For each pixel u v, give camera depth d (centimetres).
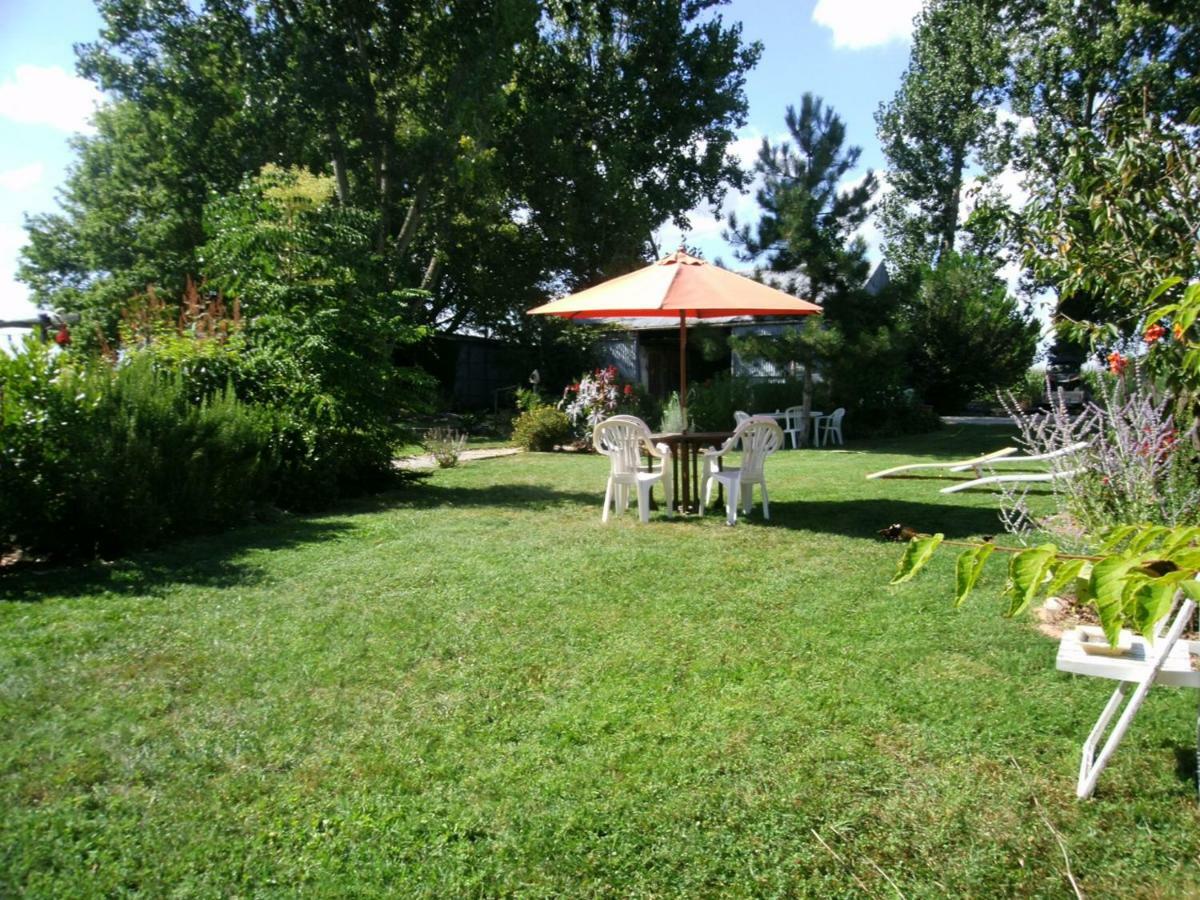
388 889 239
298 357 863
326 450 857
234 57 1966
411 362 2389
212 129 2044
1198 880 237
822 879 243
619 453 749
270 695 362
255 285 886
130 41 1978
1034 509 778
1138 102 605
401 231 2192
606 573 553
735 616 462
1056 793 281
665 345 2452
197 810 277
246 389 839
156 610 474
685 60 2583
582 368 2450
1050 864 247
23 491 576
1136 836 258
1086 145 565
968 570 159
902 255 2842
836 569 559
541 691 367
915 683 367
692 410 1700
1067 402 1855
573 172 2392
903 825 266
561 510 823
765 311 798
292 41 1881
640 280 816
